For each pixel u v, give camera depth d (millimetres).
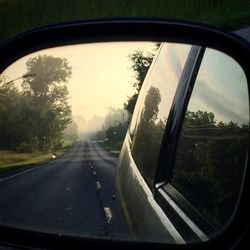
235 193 1557
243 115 1710
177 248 1556
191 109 2277
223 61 1930
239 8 13227
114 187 1836
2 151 1822
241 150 1651
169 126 2471
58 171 1729
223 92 1954
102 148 1738
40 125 1779
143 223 1739
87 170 1699
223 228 1488
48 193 1740
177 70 2604
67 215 1678
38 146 1774
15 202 1768
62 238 1668
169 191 2084
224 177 1668
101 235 1656
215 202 1628
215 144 1834
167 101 2639
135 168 2504
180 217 1788
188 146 2105
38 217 1729
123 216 1759
